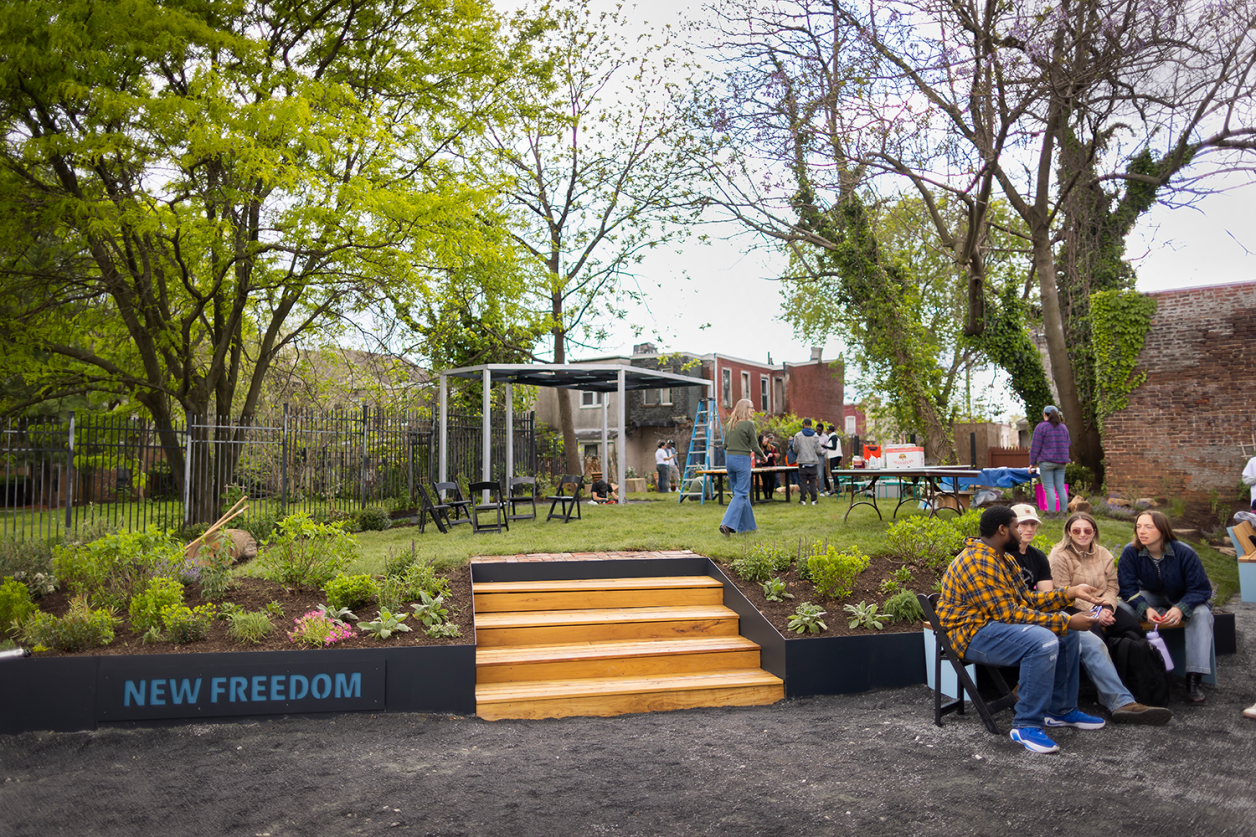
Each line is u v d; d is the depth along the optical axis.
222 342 13.26
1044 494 12.95
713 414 17.67
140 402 13.98
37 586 7.30
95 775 4.31
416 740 4.91
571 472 22.31
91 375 13.31
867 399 31.75
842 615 6.59
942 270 26.31
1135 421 15.20
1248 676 5.96
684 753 4.66
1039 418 18.95
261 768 4.39
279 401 18.53
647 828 3.61
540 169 22.11
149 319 12.70
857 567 6.79
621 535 9.85
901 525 8.05
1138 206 17.09
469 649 5.52
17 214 10.66
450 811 3.80
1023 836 3.46
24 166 10.80
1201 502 14.29
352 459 15.20
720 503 16.03
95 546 6.82
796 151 14.04
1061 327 16.61
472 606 6.46
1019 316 18.66
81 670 5.09
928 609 5.27
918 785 4.09
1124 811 3.70
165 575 6.80
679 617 6.79
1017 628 4.82
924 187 16.19
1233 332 14.50
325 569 6.94
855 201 16.73
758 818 3.70
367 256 12.65
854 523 10.81
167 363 13.21
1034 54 12.26
